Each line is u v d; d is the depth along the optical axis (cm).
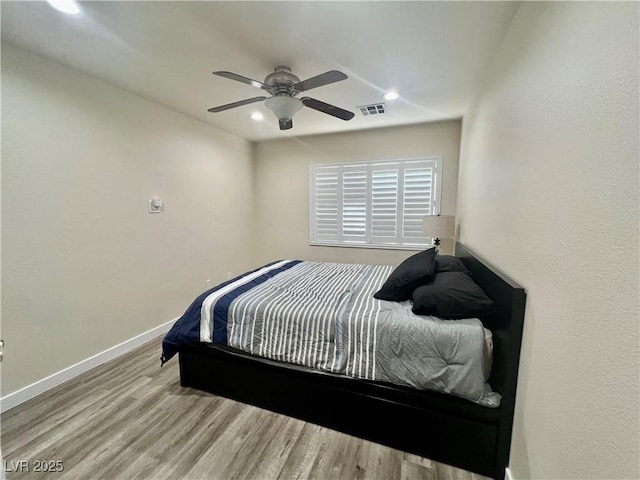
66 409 185
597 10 79
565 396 90
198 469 144
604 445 72
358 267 322
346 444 160
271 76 202
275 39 172
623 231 67
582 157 84
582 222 83
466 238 274
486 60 194
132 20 153
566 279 91
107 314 245
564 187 94
